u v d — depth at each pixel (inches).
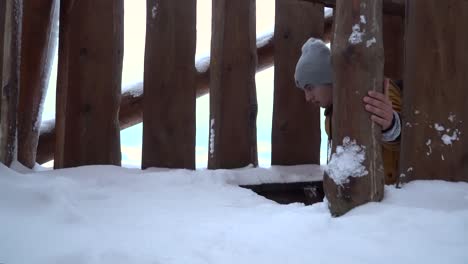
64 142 108.3
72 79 108.2
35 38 115.3
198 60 155.3
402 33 120.4
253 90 118.9
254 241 57.2
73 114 108.3
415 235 57.1
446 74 80.9
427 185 75.9
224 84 116.9
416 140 80.5
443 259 50.9
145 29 111.6
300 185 111.8
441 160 80.1
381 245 55.0
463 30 81.4
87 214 68.5
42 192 67.7
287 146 121.8
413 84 81.0
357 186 66.9
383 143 85.7
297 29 122.2
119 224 63.8
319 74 89.8
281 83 121.5
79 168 99.9
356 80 67.5
